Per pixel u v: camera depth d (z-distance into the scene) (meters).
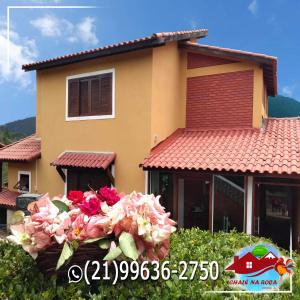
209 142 11.02
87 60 12.09
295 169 8.34
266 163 8.91
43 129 13.75
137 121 11.06
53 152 13.38
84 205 2.73
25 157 13.62
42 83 13.79
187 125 12.43
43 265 2.70
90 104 12.27
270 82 12.88
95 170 12.05
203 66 12.19
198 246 4.05
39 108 13.91
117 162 11.50
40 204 2.78
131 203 2.69
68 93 12.85
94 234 2.56
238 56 11.17
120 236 2.50
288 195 9.89
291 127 11.56
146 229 2.53
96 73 12.03
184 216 10.91
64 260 2.39
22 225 2.67
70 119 12.77
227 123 11.68
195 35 12.34
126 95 11.33
